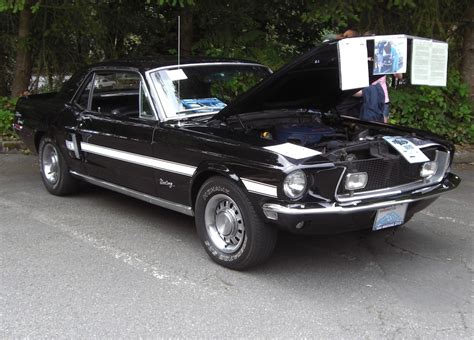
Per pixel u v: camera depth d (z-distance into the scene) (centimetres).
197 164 454
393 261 477
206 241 464
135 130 514
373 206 409
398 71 466
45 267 454
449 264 471
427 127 928
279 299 403
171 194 493
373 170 428
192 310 385
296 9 1015
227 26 989
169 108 504
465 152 895
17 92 1007
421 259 482
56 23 971
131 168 530
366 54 446
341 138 504
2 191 684
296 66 445
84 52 1052
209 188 449
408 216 471
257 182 407
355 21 879
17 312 380
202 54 989
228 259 446
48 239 519
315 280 436
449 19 980
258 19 1038
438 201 663
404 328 363
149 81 513
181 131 472
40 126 655
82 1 932
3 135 915
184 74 534
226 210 445
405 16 938
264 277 440
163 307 388
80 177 617
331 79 491
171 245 507
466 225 576
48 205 627
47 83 1040
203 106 521
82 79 620
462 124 958
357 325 366
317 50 434
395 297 408
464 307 394
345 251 500
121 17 1031
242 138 438
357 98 611
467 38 999
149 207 624
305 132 487
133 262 467
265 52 996
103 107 587
